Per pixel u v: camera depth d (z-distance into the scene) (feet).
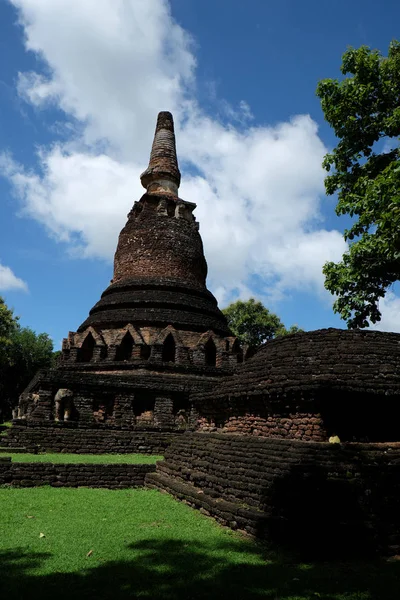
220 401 41.37
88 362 77.41
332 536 24.38
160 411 67.15
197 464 38.22
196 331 82.28
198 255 93.50
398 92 56.49
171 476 42.34
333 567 22.70
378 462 27.91
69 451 58.23
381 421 31.48
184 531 28.12
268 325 163.32
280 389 32.35
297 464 27.12
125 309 82.74
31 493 38.70
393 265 53.67
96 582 19.57
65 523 29.27
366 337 37.52
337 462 27.25
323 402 29.91
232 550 24.56
